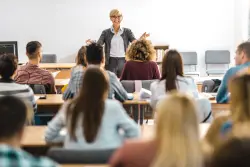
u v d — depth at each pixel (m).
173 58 2.98
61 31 7.75
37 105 3.55
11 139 1.44
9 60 3.03
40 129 2.66
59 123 2.19
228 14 7.80
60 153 1.80
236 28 7.80
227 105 3.35
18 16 7.69
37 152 2.53
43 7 7.68
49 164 1.35
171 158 1.32
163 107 1.38
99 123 2.01
